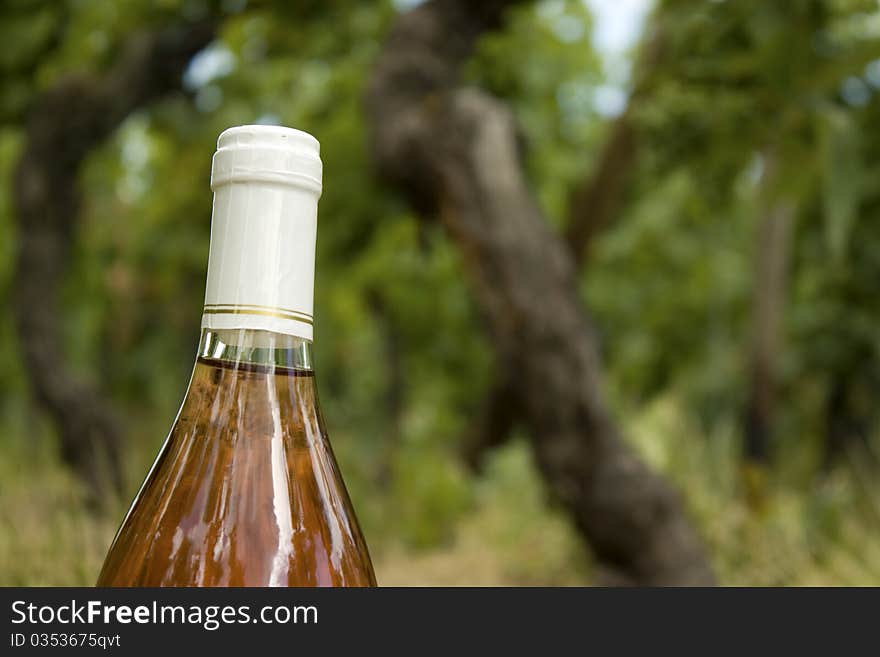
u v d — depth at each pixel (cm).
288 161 48
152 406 754
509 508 429
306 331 49
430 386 762
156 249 601
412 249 546
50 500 212
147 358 768
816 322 578
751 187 438
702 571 213
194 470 49
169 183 506
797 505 343
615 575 226
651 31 328
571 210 417
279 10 353
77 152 359
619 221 639
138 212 604
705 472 353
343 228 470
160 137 449
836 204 172
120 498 267
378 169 249
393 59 264
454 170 227
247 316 47
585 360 216
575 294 225
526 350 215
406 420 682
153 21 353
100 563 185
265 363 50
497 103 242
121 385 763
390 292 623
